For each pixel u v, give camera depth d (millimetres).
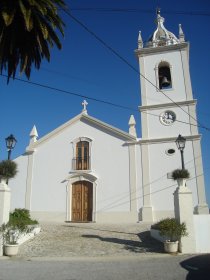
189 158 21578
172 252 12141
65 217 23031
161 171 21891
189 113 22672
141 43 25531
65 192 23594
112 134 23766
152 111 23547
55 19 13383
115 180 22750
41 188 24125
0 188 12992
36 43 13680
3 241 12336
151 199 21562
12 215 16141
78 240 14695
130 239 14953
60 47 14211
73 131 24766
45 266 10102
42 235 15742
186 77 23672
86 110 25078
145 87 24312
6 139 14953
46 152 24875
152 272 8945
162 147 22344
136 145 22953
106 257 11578
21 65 13469
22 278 8453
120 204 22203
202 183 20828
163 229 12508
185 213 12617
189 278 8102
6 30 12828
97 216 22438
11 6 12234
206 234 12523
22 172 24859
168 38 25453
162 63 24734
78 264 10406
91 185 23344
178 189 12984
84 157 24062
